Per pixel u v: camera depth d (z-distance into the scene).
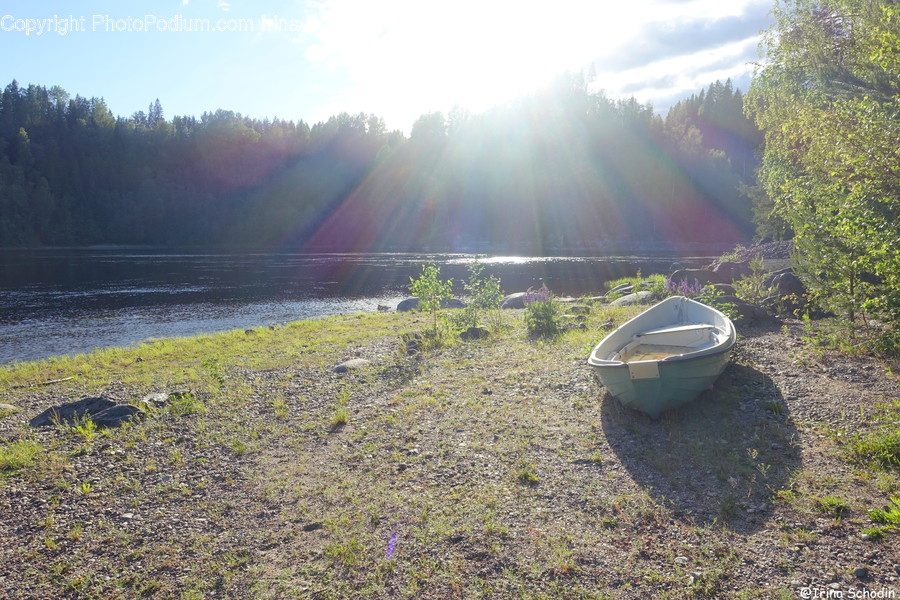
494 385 8.85
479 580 4.16
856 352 7.86
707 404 7.03
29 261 51.94
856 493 4.84
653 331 8.42
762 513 4.74
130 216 85.56
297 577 4.38
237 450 6.89
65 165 90.88
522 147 80.50
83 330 19.50
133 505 5.63
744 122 102.12
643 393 6.52
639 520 4.81
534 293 14.18
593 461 5.94
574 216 76.81
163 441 7.29
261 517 5.34
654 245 73.25
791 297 11.00
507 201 80.06
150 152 102.62
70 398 9.82
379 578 4.27
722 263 18.19
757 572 4.04
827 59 15.88
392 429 7.33
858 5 14.44
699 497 5.08
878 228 6.81
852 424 5.95
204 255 62.56
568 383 8.52
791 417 6.38
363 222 90.88
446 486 5.64
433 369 10.21
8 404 9.44
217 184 100.31
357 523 5.08
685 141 81.62
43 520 5.35
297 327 17.45
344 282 34.66
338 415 7.77
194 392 9.54
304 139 113.56
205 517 5.37
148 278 36.94
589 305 17.25
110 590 4.32
